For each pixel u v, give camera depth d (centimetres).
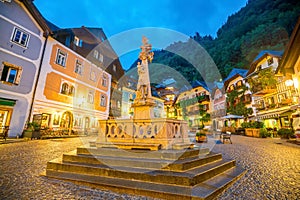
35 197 246
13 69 1127
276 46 3422
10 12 1115
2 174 342
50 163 366
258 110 2242
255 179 345
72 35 1597
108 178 305
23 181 308
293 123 1524
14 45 1130
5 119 1072
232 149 782
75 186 290
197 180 278
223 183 298
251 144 1009
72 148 712
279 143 1061
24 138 1058
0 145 784
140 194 258
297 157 584
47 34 1329
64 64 1473
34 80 1233
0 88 1046
